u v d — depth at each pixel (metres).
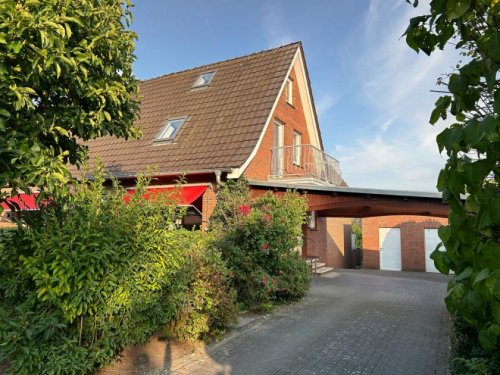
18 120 4.54
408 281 17.56
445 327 8.97
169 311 6.37
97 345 5.35
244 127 14.78
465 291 1.80
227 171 12.48
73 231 5.13
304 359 6.65
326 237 23.44
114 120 5.99
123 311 5.61
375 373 6.10
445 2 1.73
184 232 7.86
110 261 5.42
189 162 13.81
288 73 17.06
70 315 4.94
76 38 4.91
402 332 8.46
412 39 2.02
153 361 6.31
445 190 1.78
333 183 18.58
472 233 1.71
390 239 26.19
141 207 6.30
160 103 18.94
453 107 1.92
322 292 13.49
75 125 5.21
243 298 9.95
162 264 6.09
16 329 4.51
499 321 1.54
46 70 4.36
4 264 5.06
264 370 6.12
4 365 5.27
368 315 10.04
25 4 3.96
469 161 1.69
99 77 5.27
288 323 9.02
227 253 9.83
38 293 4.69
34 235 5.02
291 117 18.52
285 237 10.84
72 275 4.92
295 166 18.39
